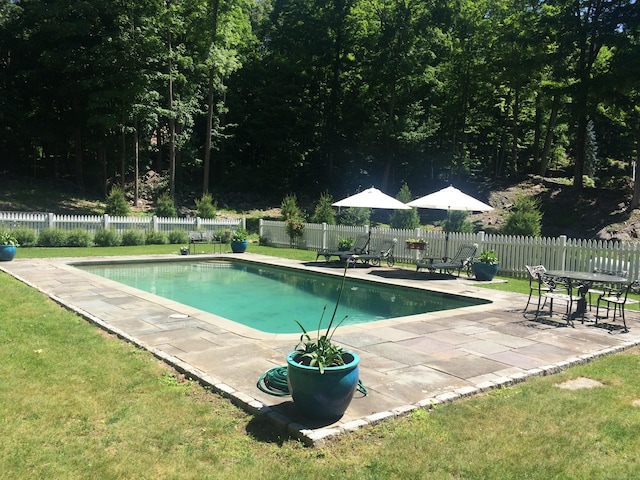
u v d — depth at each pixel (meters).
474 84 35.66
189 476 3.06
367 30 36.62
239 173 38.78
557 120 35.97
